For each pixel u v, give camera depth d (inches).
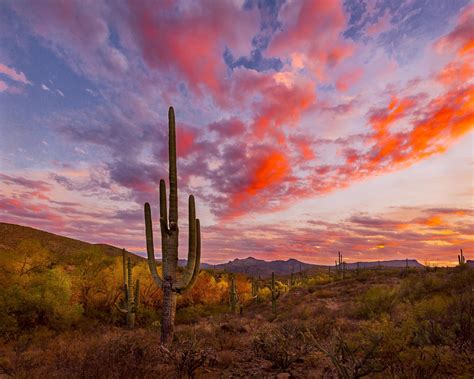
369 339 208.5
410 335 211.2
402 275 1288.1
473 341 223.8
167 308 383.6
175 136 426.6
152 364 253.1
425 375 171.0
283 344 287.4
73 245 3009.4
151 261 420.5
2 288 641.0
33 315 629.3
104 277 982.4
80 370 223.5
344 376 181.0
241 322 690.2
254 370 259.9
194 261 400.8
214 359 290.4
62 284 705.0
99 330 655.8
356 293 1031.0
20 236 2637.8
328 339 323.6
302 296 1283.2
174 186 411.2
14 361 294.8
